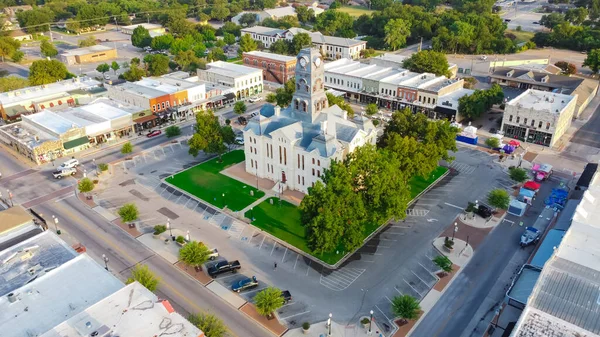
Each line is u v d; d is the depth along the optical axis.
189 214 105.31
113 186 118.12
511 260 87.69
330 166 95.31
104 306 61.06
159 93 163.75
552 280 69.12
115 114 152.75
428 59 190.00
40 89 173.75
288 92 155.62
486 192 112.50
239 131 152.75
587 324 61.84
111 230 99.12
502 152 132.25
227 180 120.56
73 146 137.38
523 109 138.50
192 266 87.25
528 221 99.88
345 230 84.94
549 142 136.88
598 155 131.12
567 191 110.44
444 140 113.25
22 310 62.22
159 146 142.88
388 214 91.25
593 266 71.94
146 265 83.50
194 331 57.19
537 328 61.12
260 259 89.69
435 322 73.62
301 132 113.06
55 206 108.75
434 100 159.50
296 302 78.50
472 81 194.88
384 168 93.38
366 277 84.31
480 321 73.62
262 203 109.19
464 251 90.25
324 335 71.25
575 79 183.88
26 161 133.38
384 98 171.75
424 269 86.06
